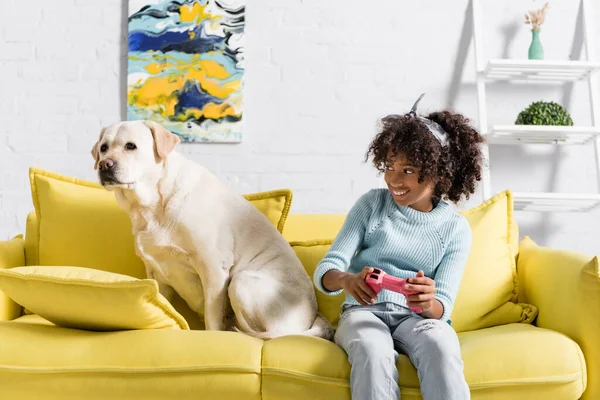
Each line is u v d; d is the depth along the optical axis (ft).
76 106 8.86
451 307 5.06
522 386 4.50
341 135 8.87
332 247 5.42
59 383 4.54
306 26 8.92
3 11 8.90
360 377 4.28
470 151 5.62
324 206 8.82
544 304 5.63
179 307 6.34
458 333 5.77
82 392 4.54
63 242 6.44
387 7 8.95
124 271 6.42
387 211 5.48
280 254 6.03
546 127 8.05
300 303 5.75
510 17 8.95
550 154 8.88
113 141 5.90
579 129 8.09
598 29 8.96
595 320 4.78
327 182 8.84
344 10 8.95
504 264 6.18
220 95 8.75
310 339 4.82
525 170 8.86
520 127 8.05
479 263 6.07
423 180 5.17
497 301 5.99
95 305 4.73
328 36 8.93
